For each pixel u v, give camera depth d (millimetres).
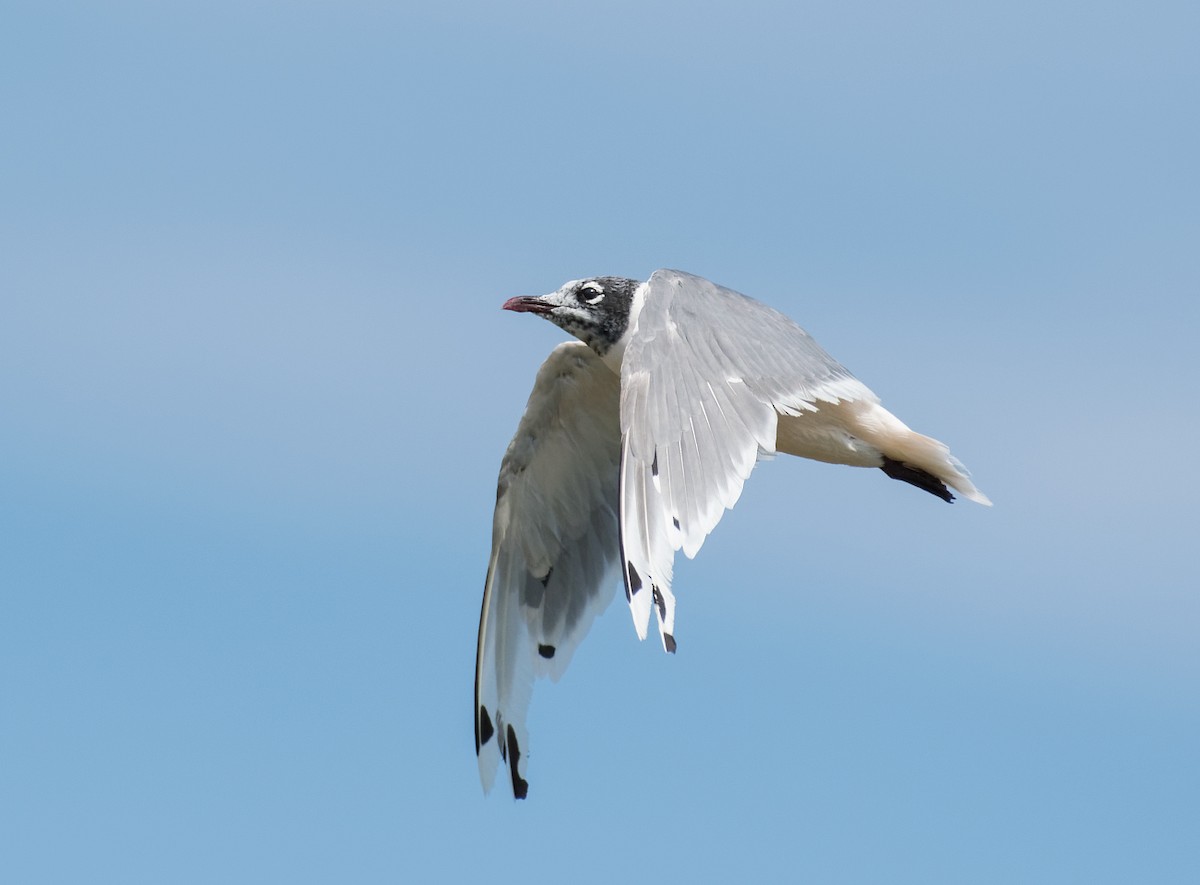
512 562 13750
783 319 11398
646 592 9562
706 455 10102
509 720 13648
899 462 12531
